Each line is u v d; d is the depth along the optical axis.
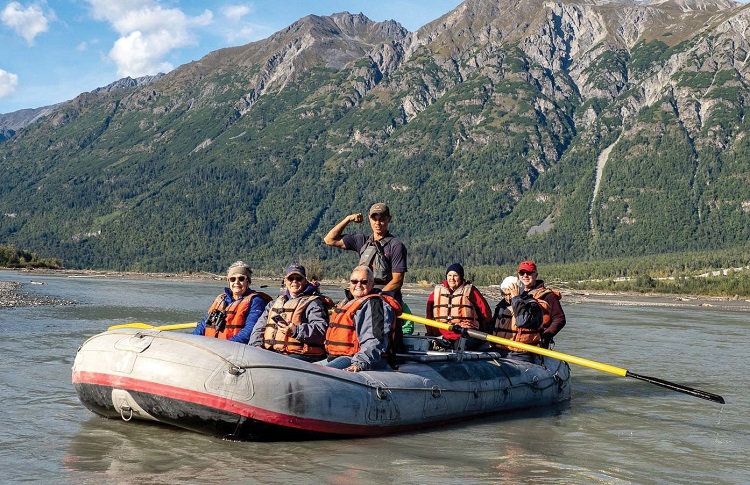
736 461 8.77
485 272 186.25
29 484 6.80
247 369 8.16
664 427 10.73
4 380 12.49
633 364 18.98
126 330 9.03
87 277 124.31
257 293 9.84
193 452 7.98
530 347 10.70
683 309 65.88
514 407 11.38
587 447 9.23
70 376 13.13
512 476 7.67
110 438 8.52
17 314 28.06
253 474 7.27
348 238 10.39
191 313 34.06
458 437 9.42
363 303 9.26
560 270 168.25
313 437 8.58
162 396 8.26
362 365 9.10
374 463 7.88
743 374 17.25
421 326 29.22
